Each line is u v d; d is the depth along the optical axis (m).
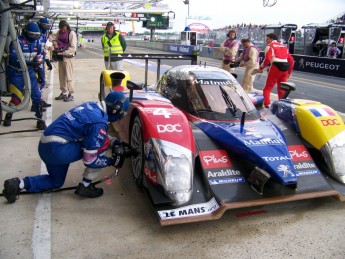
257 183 2.96
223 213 2.98
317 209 3.23
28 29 5.04
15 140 4.81
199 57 25.59
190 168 2.82
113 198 3.31
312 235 2.82
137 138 3.40
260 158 2.92
